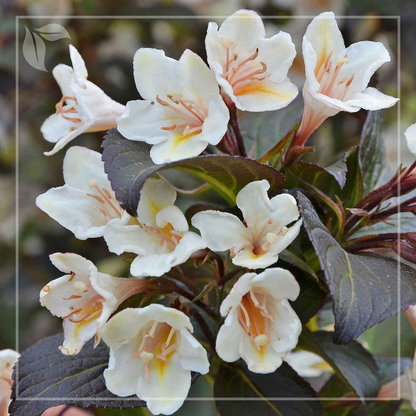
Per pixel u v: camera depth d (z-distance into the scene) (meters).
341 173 0.42
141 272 0.39
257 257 0.39
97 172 0.43
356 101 0.41
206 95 0.40
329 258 0.39
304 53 0.41
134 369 0.40
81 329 0.41
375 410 0.48
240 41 0.41
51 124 0.45
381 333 0.55
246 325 0.39
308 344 0.46
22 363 0.43
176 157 0.40
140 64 0.41
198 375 0.41
